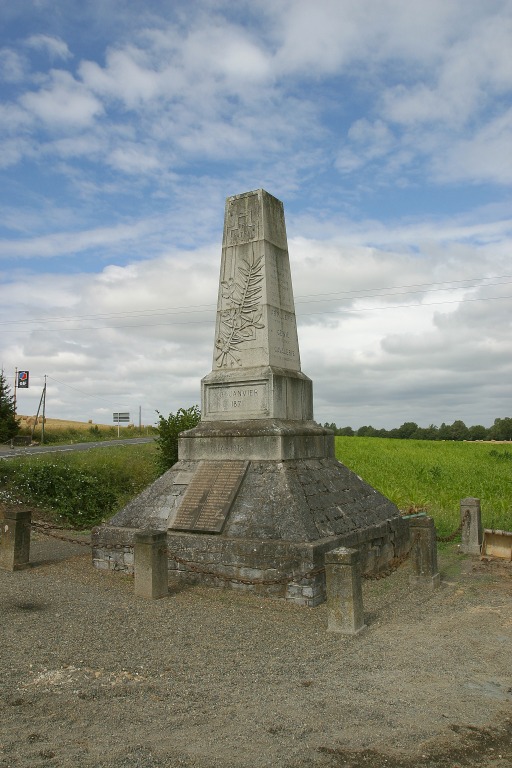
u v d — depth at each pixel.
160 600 8.34
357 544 9.73
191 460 11.07
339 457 30.77
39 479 17.67
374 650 6.54
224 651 6.39
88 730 4.55
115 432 56.47
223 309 11.70
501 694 5.42
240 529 9.31
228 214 11.91
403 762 4.23
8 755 4.14
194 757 4.19
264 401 10.85
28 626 7.04
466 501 12.78
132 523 10.36
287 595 8.47
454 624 7.55
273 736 4.52
